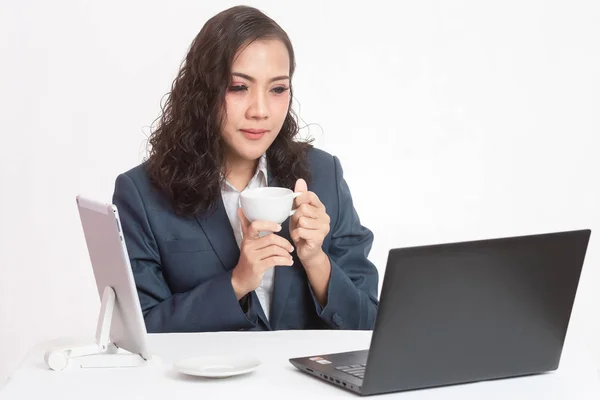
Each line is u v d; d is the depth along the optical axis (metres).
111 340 1.97
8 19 3.74
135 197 2.40
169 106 2.48
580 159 4.21
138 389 1.67
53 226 3.91
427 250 1.58
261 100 2.27
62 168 3.87
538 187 4.21
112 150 3.86
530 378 1.77
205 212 2.39
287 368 1.81
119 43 3.80
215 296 2.24
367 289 2.54
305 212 2.18
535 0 4.09
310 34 3.93
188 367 1.75
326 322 2.35
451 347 1.67
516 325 1.72
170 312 2.26
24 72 3.78
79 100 3.82
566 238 1.73
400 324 1.59
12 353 3.95
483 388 1.69
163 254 2.39
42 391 1.66
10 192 3.86
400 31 4.00
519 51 4.11
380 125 4.05
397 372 1.62
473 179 4.17
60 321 3.97
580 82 4.16
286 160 2.51
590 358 1.94
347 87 3.99
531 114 4.16
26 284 3.93
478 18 4.06
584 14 4.12
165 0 3.79
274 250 2.16
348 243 2.57
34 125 3.82
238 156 2.46
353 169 4.06
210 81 2.27
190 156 2.35
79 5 3.77
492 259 1.66
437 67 4.06
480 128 4.14
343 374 1.69
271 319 2.41
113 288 1.88
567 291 1.76
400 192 4.12
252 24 2.26
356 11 3.95
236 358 1.81
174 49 3.82
